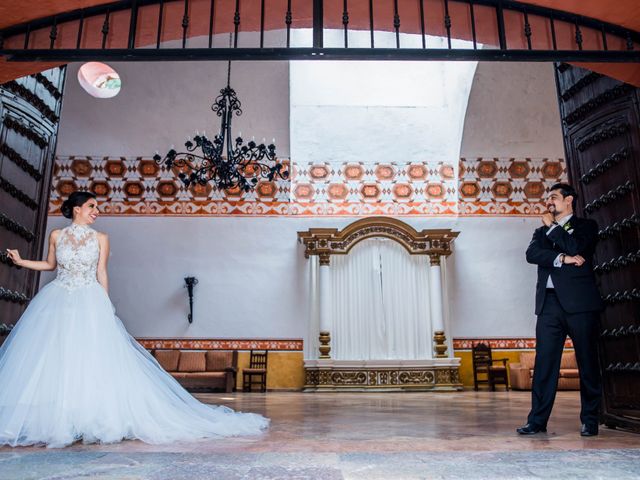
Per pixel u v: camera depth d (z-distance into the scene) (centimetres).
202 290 1247
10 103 414
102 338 321
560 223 369
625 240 386
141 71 1224
